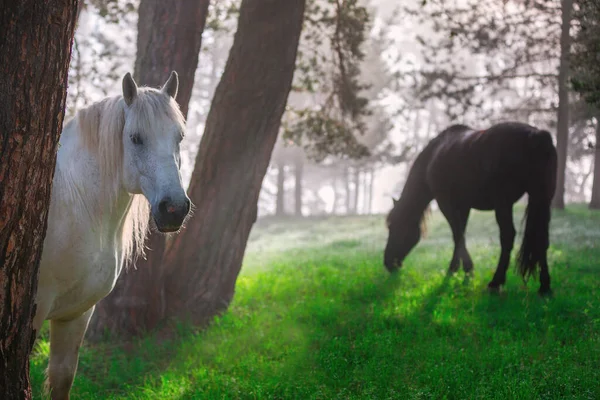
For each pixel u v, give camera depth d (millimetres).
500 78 19969
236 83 7078
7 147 2760
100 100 4012
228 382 4809
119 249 4164
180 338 6410
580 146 26906
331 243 18375
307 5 11039
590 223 15914
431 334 6066
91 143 3910
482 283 8258
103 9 9828
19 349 2945
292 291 8461
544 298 7094
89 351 5934
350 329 6324
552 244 12484
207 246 7125
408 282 8750
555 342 5535
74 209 3781
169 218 3557
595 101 7461
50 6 2816
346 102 10664
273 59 7051
